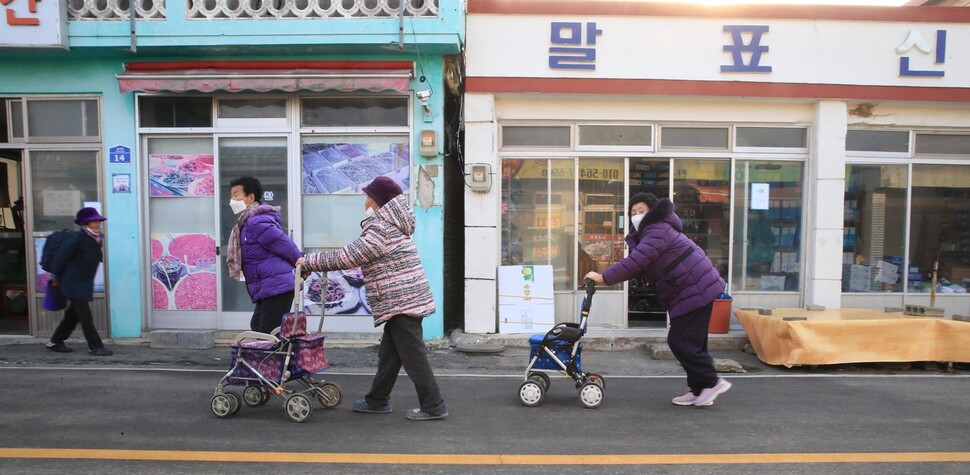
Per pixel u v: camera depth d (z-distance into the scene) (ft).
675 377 19.26
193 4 22.06
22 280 27.04
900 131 25.48
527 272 24.32
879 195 25.81
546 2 23.39
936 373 19.95
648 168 25.23
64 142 23.29
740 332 24.07
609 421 14.55
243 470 11.32
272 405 15.58
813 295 24.73
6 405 15.33
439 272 23.25
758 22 23.77
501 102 24.56
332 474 11.21
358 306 23.41
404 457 12.05
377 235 13.42
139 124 23.18
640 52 23.63
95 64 23.02
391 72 22.03
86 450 12.24
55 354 21.16
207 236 23.68
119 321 23.44
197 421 14.17
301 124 23.43
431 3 21.83
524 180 25.17
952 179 25.90
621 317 25.20
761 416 15.05
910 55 24.00
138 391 16.71
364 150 23.49
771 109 24.88
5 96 23.21
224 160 23.59
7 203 26.78
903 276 25.95
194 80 22.06
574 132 24.88
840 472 11.53
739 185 25.31
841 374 19.71
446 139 24.90
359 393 16.96
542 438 13.28
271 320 16.22
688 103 24.71
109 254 23.34
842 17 23.82
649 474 11.40
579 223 25.25
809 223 25.07
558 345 15.70
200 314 23.76
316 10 21.91
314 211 23.70
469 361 21.16
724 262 25.46
